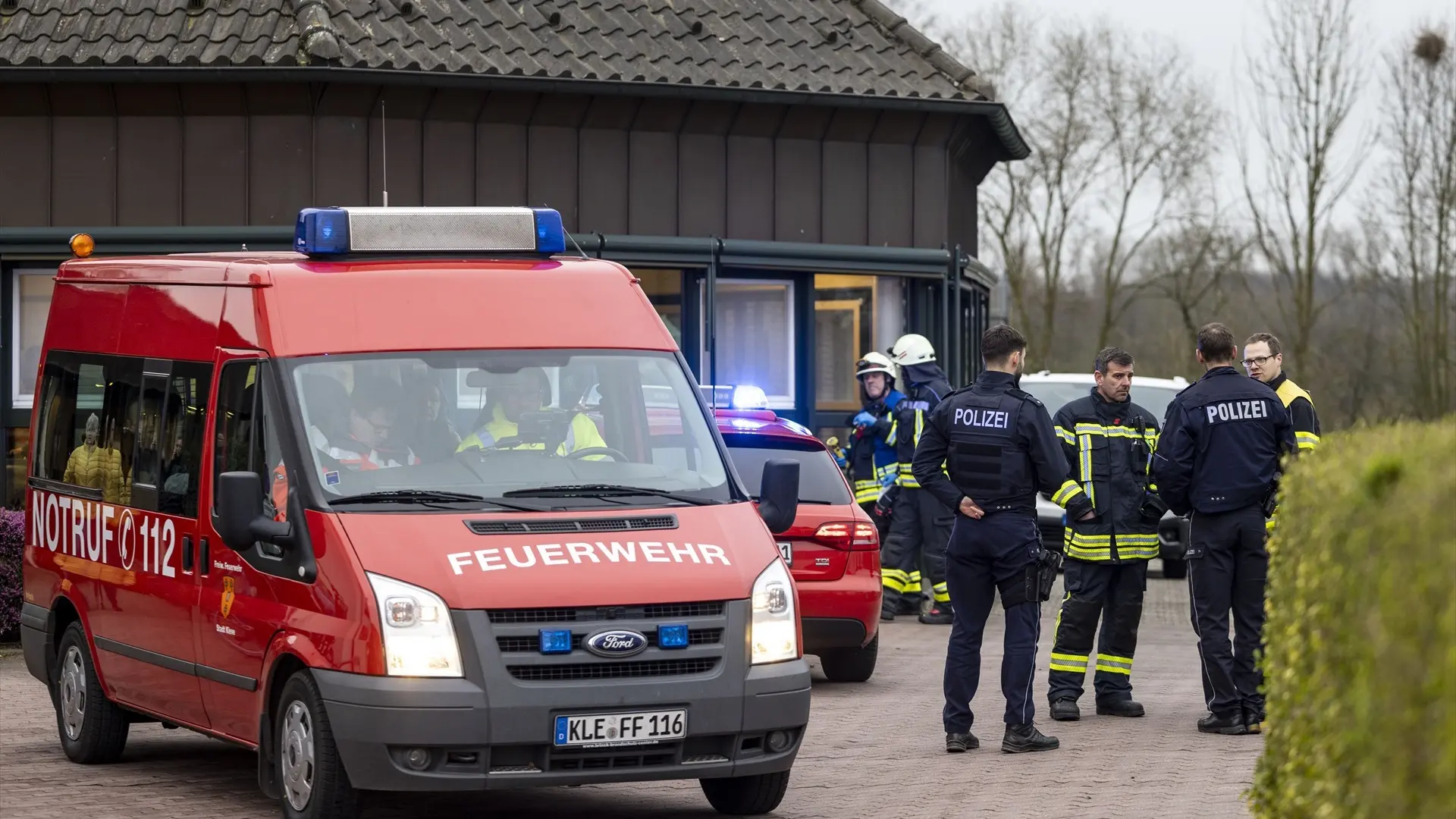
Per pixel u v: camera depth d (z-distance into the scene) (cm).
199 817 1072
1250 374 1466
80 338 1339
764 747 1016
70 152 2191
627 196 2348
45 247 2188
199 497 1117
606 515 1025
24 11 2222
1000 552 1273
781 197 2448
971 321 2978
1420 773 441
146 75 2144
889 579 2172
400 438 1048
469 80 2206
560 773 962
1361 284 6088
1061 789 1143
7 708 1538
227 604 1076
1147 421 1466
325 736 973
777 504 1116
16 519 1873
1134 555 1444
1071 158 6241
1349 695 544
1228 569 1362
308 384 1052
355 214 1140
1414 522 480
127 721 1274
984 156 2850
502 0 2370
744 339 2481
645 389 1115
